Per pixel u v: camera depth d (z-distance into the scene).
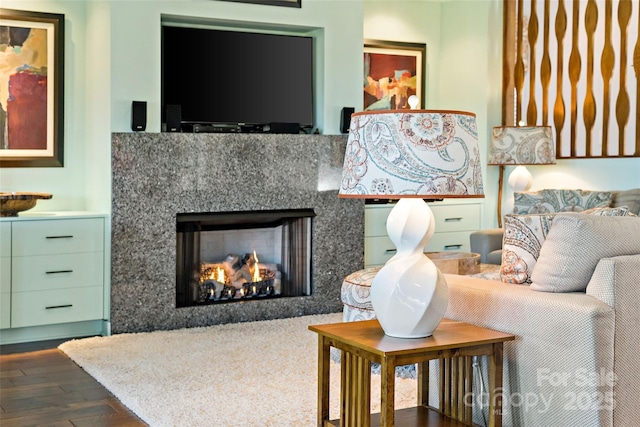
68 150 5.73
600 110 6.09
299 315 5.90
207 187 5.48
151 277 5.34
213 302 5.64
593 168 6.20
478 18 7.00
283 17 5.83
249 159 5.62
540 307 2.76
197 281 5.55
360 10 6.16
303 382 4.01
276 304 5.80
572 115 6.29
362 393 2.75
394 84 7.29
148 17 5.33
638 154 5.75
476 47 7.05
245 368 4.29
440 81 7.52
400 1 7.28
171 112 5.41
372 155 2.65
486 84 6.95
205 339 5.04
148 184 5.29
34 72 5.58
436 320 2.71
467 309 3.07
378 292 2.73
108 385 3.99
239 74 5.87
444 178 2.59
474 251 5.95
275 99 6.01
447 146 2.62
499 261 5.73
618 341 2.66
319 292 5.97
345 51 6.10
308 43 6.12
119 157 5.20
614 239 2.79
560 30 6.37
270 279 5.89
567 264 2.79
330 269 6.00
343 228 6.03
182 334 5.21
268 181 5.70
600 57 6.07
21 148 5.56
